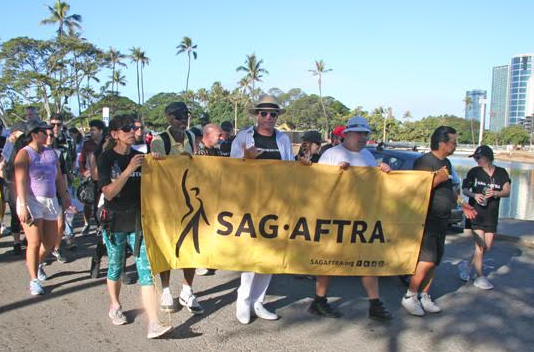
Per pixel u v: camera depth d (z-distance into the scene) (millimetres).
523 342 4254
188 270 4609
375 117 96188
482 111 63750
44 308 4664
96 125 7520
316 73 79625
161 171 4137
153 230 4121
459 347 4105
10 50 46969
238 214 4352
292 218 4430
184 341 4016
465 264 6207
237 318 4480
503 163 58281
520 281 6129
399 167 8961
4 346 3826
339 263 4531
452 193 4730
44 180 5102
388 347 4043
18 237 6496
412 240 4617
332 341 4117
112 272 4199
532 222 10359
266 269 4402
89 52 51781
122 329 4211
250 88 83500
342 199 4492
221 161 4293
